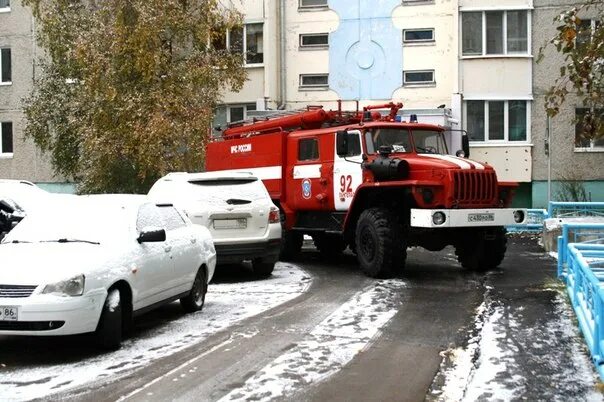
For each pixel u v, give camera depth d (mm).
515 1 23516
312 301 10023
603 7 11141
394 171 11727
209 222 11938
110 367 6770
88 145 19438
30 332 6746
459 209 11461
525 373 6219
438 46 24578
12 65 28828
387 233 11719
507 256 14805
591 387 5793
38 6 22781
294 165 14375
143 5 19141
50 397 5855
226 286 11664
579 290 7875
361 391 5922
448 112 23578
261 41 25609
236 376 6395
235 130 16375
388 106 13695
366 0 25188
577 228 11266
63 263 7074
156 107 18703
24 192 13109
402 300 9914
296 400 5715
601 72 7609
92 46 19281
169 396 5840
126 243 7910
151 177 20922
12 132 28953
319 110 14164
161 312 9477
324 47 25484
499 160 23578
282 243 14609
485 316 8648
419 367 6586
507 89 23562
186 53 20625
